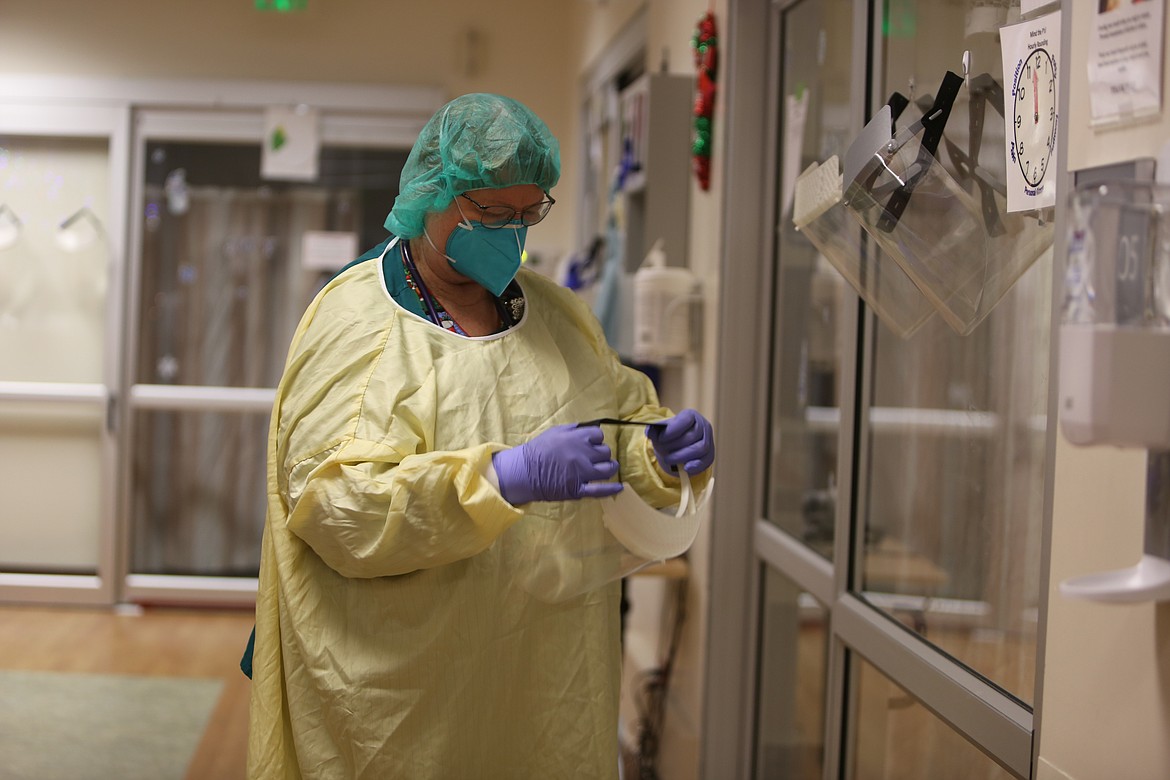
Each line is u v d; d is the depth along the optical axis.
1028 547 1.51
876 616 1.95
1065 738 1.19
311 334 1.40
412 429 1.34
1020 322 1.56
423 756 1.37
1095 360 0.90
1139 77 1.06
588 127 4.59
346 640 1.37
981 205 1.33
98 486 4.82
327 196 4.85
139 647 4.25
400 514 1.21
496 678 1.41
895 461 1.94
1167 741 1.02
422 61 4.88
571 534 1.41
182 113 4.78
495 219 1.40
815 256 2.30
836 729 2.11
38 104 4.70
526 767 1.45
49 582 4.77
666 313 2.79
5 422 4.77
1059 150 1.21
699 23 2.76
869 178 1.27
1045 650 1.23
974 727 1.53
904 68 1.81
